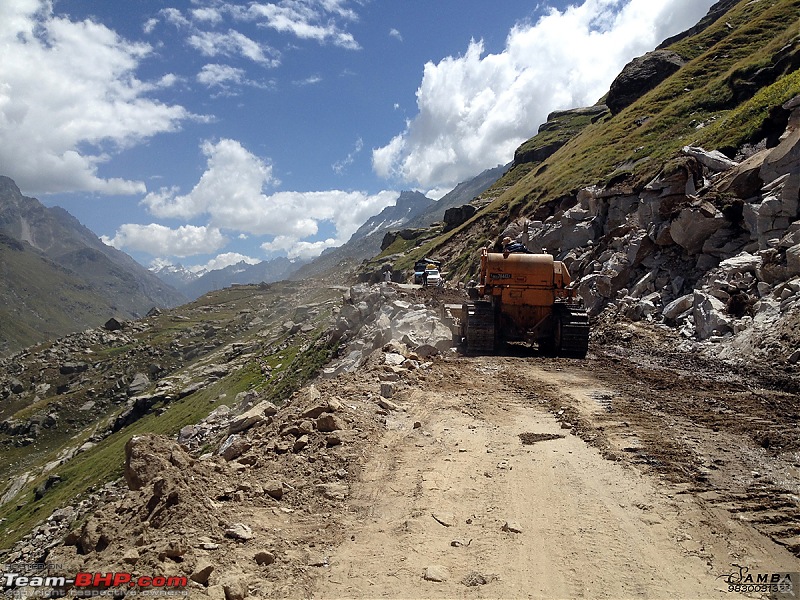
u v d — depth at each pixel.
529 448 8.40
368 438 8.50
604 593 4.64
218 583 4.36
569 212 35.97
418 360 15.23
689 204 23.42
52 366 150.38
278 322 138.00
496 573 4.94
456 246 72.88
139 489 6.08
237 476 6.86
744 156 28.08
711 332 17.48
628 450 8.14
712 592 4.63
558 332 18.08
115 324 182.25
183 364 144.88
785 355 13.59
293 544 5.36
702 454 7.86
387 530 5.77
